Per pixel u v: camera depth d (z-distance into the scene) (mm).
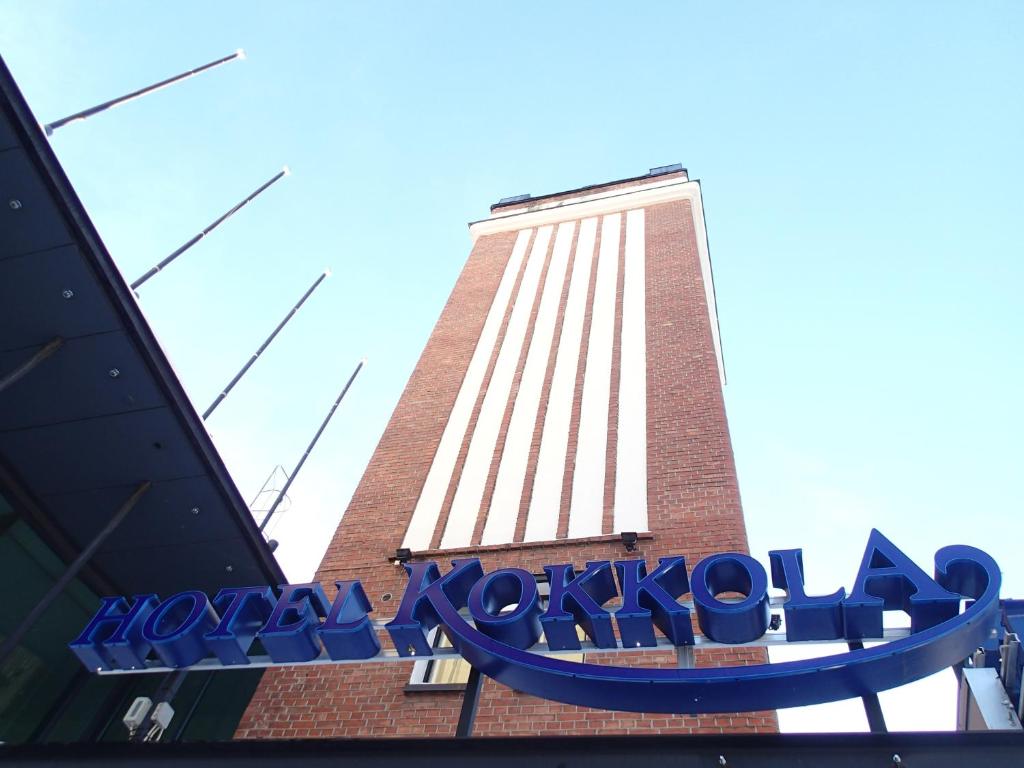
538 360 20734
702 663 11664
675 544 13820
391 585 14711
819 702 7680
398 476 17625
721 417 16625
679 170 30750
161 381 11570
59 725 13086
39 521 13000
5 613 12445
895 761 6887
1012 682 9930
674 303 21562
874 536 9258
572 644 9062
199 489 12750
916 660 7621
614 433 17078
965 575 8484
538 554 14438
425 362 21734
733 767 7105
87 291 10734
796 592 8742
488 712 11664
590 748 7516
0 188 9859
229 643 9641
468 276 26125
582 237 27094
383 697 12414
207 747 8383
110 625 10094
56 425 11992
